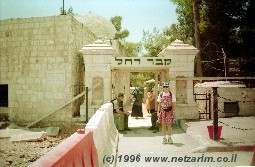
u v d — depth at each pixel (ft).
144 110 66.03
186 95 44.45
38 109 44.80
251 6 62.59
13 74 46.11
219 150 25.82
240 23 65.72
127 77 92.17
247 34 61.82
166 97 30.42
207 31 66.49
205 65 70.13
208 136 30.14
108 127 26.43
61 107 42.86
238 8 64.85
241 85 27.96
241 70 55.72
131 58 43.93
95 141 15.49
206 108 44.68
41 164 7.41
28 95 45.27
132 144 30.19
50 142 34.68
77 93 46.78
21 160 25.07
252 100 44.96
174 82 43.93
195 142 30.40
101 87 44.45
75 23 46.14
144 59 44.09
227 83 28.14
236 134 31.09
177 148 27.86
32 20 45.29
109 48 43.75
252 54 62.28
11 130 39.58
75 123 42.24
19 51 45.88
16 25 46.03
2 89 47.44
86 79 43.93
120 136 34.78
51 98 44.37
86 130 15.55
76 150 10.61
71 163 9.53
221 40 68.23
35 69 45.06
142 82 133.28
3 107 46.65
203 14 67.26
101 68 43.91
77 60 47.11
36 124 44.19
